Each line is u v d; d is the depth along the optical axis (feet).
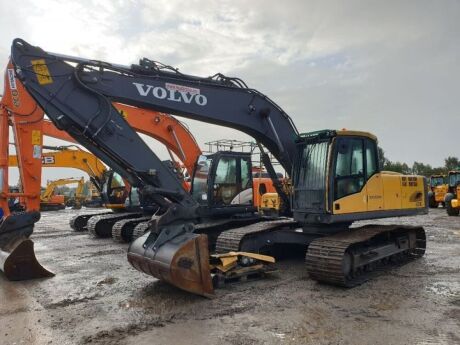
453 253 32.94
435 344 14.84
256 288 22.53
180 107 24.06
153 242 21.66
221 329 16.51
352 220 25.76
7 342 15.47
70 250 37.47
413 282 23.67
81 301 20.51
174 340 15.47
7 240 26.50
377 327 16.56
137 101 22.68
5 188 29.40
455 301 19.95
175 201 21.98
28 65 20.04
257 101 26.99
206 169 34.76
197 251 20.51
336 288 22.53
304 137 26.30
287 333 16.02
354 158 26.05
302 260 30.40
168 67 24.00
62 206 127.13
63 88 20.49
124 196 51.31
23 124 29.78
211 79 25.57
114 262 30.94
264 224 30.09
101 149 21.25
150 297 20.92
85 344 15.24
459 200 65.87
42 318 18.06
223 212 34.27
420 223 55.88
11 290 22.68
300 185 26.05
